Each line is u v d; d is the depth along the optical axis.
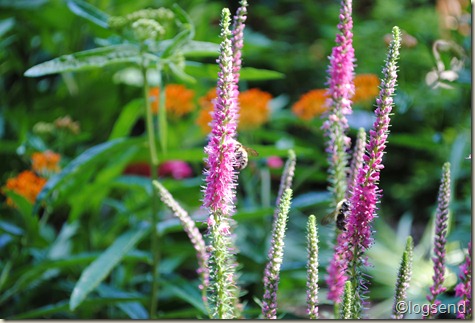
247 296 5.58
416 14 10.28
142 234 4.52
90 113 7.35
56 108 7.30
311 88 11.16
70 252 5.94
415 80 8.89
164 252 6.29
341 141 3.36
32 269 4.73
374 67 10.05
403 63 8.89
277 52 10.52
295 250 7.59
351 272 2.75
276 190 8.18
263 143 9.13
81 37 7.20
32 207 4.88
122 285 5.63
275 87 11.24
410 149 10.33
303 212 8.66
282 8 12.93
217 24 9.89
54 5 6.71
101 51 4.21
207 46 4.22
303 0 12.12
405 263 2.76
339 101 3.26
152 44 4.44
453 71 5.32
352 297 2.78
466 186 7.02
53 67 4.08
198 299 4.41
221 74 2.63
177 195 5.20
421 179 9.57
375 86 5.88
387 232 8.61
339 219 3.08
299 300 6.19
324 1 12.08
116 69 7.26
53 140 6.75
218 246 2.80
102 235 6.13
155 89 6.37
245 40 8.08
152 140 4.62
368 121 5.91
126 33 4.55
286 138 6.46
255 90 6.24
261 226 6.29
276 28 11.84
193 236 3.32
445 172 2.83
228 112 2.64
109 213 6.98
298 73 11.28
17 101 7.62
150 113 4.58
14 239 5.08
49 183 4.44
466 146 6.71
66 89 7.50
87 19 4.68
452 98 8.57
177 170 7.00
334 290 3.26
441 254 2.86
